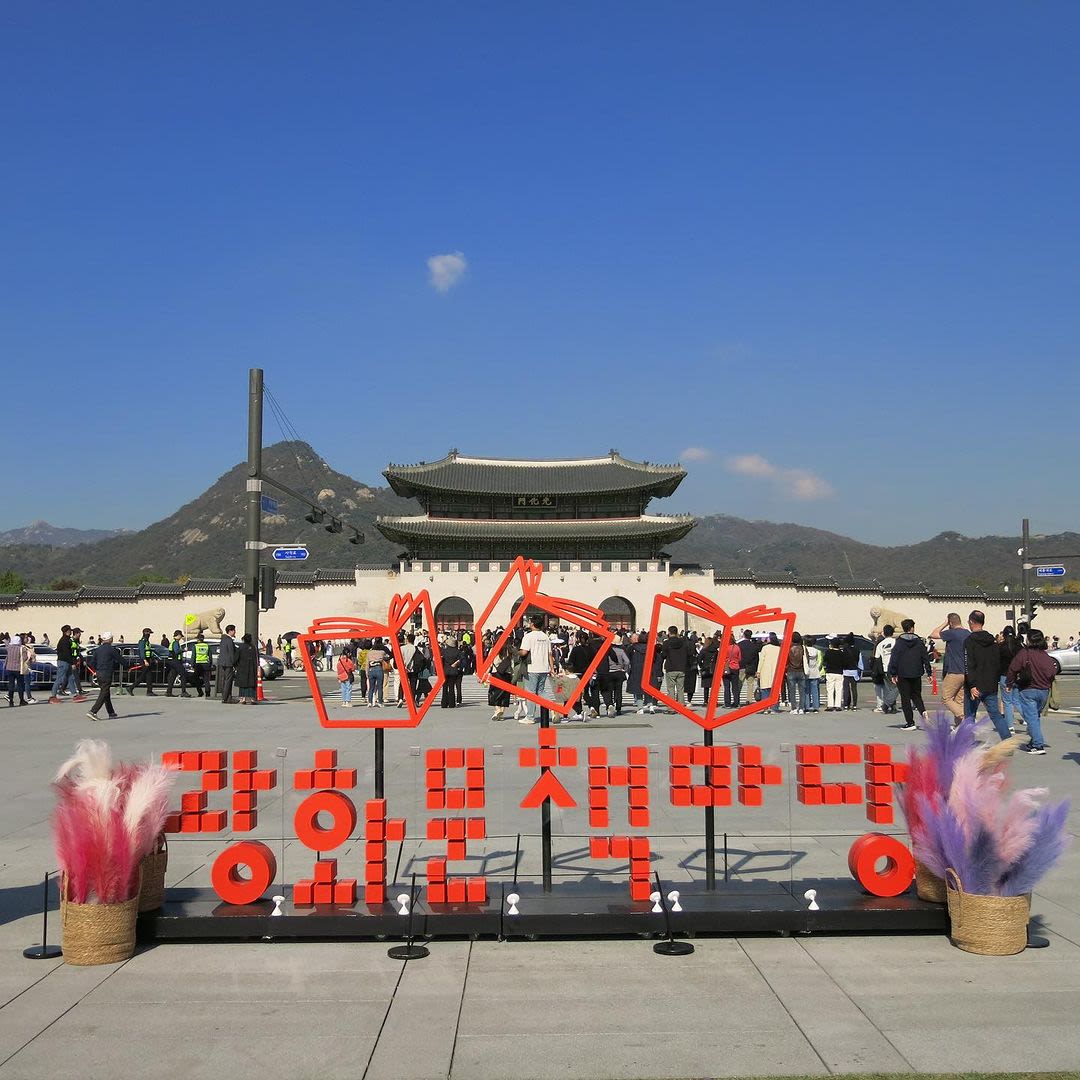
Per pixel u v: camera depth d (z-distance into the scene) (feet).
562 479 249.14
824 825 38.65
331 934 26.30
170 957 25.30
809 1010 21.70
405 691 29.04
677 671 86.69
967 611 231.50
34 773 54.03
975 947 25.07
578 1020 21.25
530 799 28.76
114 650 82.99
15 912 28.99
